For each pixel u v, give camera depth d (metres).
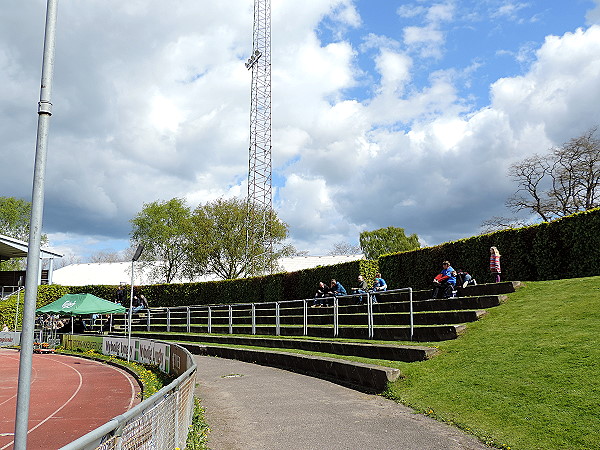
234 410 10.08
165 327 33.62
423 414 8.77
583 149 41.00
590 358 8.77
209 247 55.69
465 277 18.64
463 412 8.34
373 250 67.12
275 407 10.20
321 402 10.49
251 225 55.06
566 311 11.96
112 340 26.09
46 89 4.12
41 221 3.98
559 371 8.68
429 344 12.74
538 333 10.98
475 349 11.23
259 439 7.80
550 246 18.92
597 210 17.27
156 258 61.81
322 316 21.95
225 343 24.08
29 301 3.83
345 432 7.98
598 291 12.84
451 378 10.04
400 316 16.97
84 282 72.81
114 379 18.81
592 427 6.64
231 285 39.53
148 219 61.06
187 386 7.82
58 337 34.44
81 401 14.40
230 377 14.93
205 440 7.77
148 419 4.89
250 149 56.66
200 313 37.16
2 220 71.94
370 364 12.05
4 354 31.53
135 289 45.28
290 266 66.75
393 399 10.11
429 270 24.62
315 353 16.36
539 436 6.80
